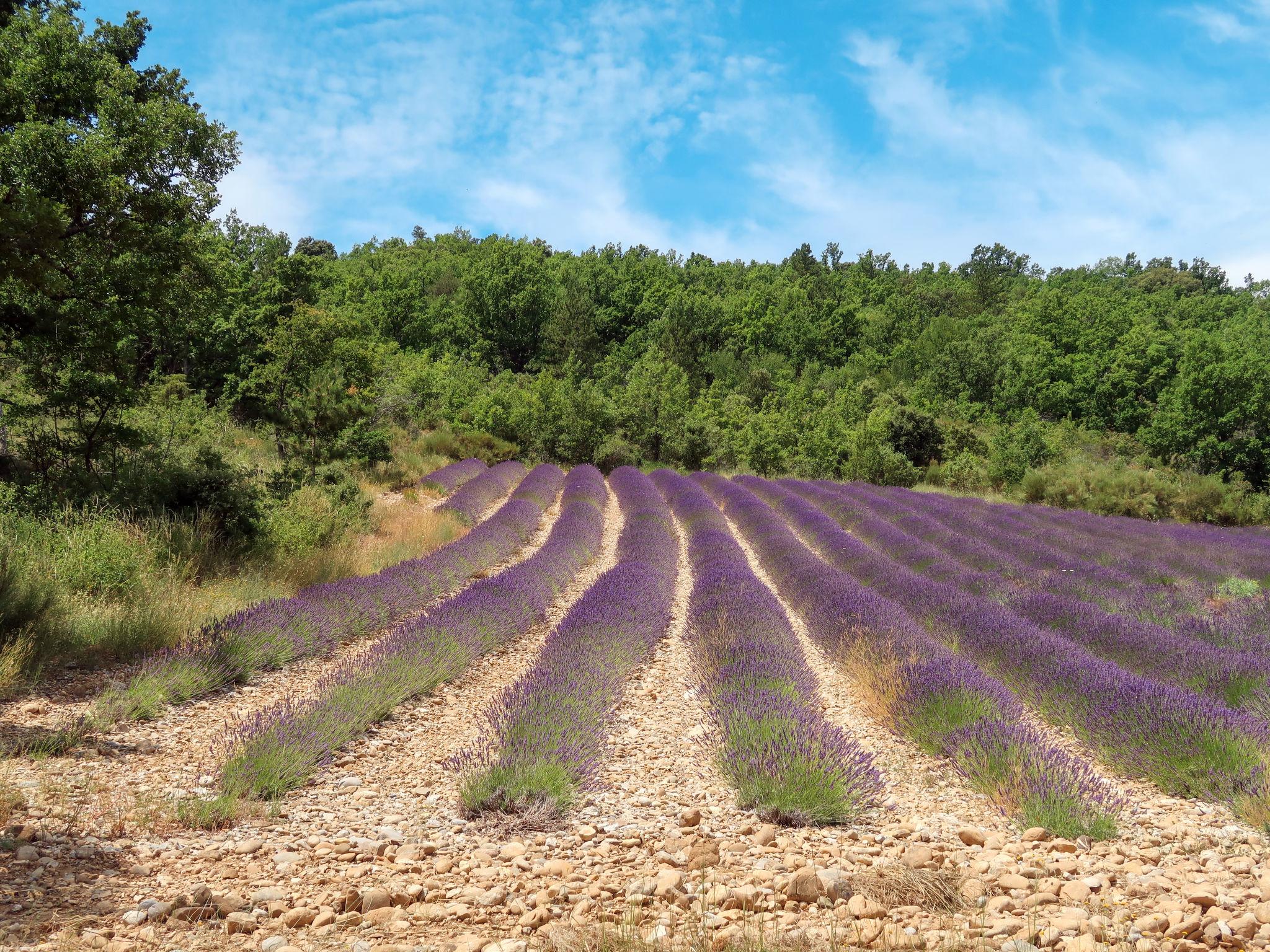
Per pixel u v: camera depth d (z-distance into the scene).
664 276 107.81
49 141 10.89
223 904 3.35
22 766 5.03
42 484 12.05
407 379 39.50
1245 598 11.91
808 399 60.66
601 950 2.91
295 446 19.77
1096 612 9.79
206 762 5.44
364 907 3.43
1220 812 4.95
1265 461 36.59
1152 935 3.09
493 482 25.56
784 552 14.96
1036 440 38.03
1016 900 3.47
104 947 2.97
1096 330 68.50
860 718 7.20
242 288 30.30
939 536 17.64
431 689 7.65
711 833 4.45
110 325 12.43
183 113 12.56
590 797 5.07
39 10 13.31
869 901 3.36
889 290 113.31
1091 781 4.87
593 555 16.77
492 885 3.70
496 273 83.06
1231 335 68.12
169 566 9.93
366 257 105.00
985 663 8.47
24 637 7.23
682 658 9.29
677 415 44.38
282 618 8.45
